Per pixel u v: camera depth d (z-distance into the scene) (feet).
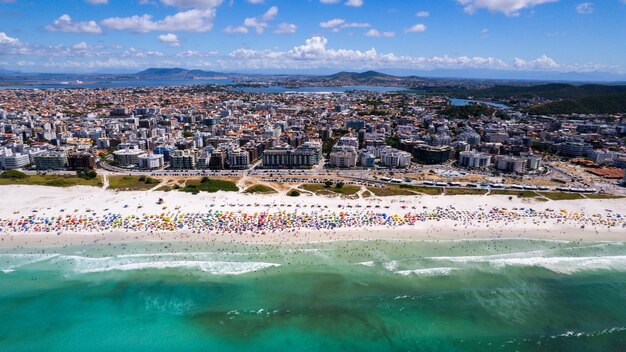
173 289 563.48
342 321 510.58
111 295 552.00
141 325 504.02
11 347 470.80
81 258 631.97
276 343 478.59
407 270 608.19
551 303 543.39
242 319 513.45
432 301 544.21
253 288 566.36
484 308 532.73
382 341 481.05
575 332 493.36
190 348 472.85
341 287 569.64
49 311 523.70
